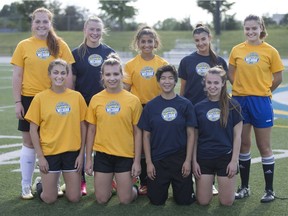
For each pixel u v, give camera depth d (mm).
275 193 4852
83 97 5004
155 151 4504
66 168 4535
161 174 4465
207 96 4656
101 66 4906
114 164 4566
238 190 4828
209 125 4453
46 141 4488
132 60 5062
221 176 4445
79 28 53469
